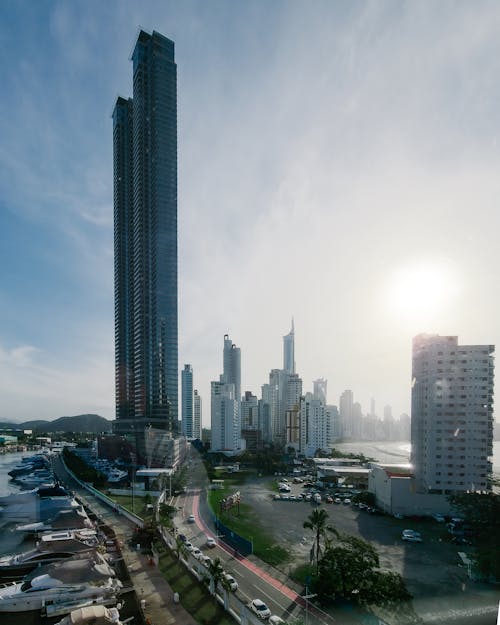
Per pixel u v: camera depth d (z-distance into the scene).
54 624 51.47
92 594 56.78
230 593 53.50
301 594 60.38
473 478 118.44
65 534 83.31
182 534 90.94
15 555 75.50
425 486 121.25
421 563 76.44
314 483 169.50
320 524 68.19
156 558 70.12
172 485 149.25
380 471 127.00
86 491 144.75
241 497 139.75
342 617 53.16
